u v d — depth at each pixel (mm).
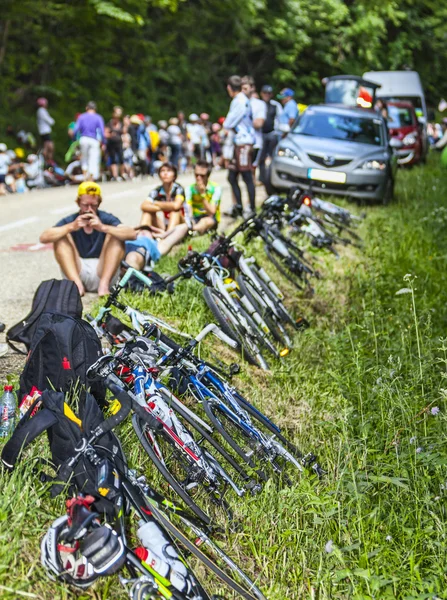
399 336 8234
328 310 9070
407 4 45125
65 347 4609
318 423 5941
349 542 4727
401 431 5859
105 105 28953
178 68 33562
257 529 4711
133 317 5047
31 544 3869
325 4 38250
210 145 28000
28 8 24359
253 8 33656
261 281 7750
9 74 26219
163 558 3750
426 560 4707
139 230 9094
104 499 3814
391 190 15352
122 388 4180
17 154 21312
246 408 5297
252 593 4180
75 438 4105
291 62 37750
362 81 23750
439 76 49500
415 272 10750
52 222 12836
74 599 3703
